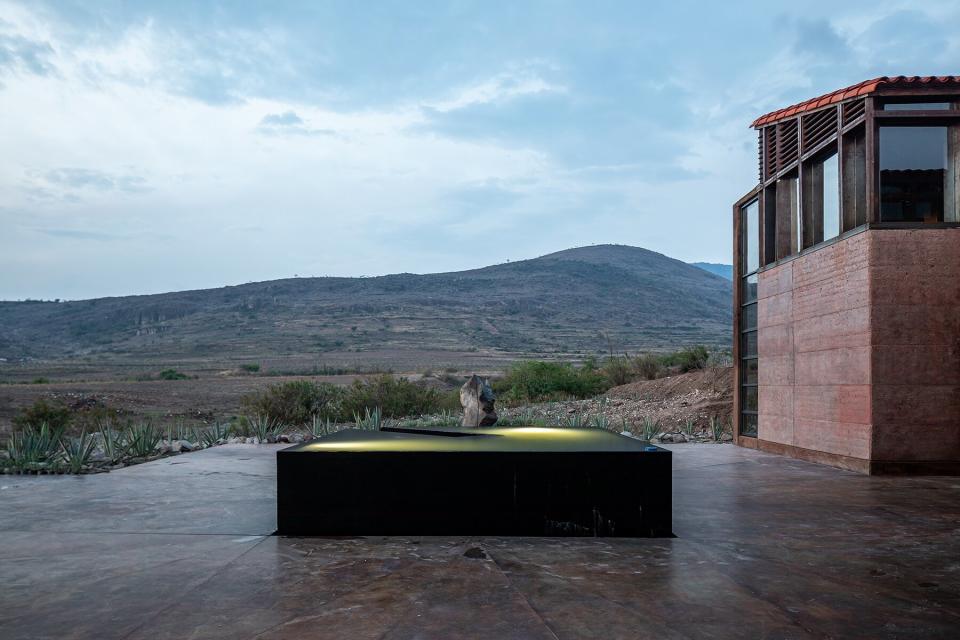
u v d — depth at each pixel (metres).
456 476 5.18
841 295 8.86
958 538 5.06
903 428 8.18
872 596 3.75
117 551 4.74
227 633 3.23
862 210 8.66
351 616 3.44
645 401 19.09
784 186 10.86
